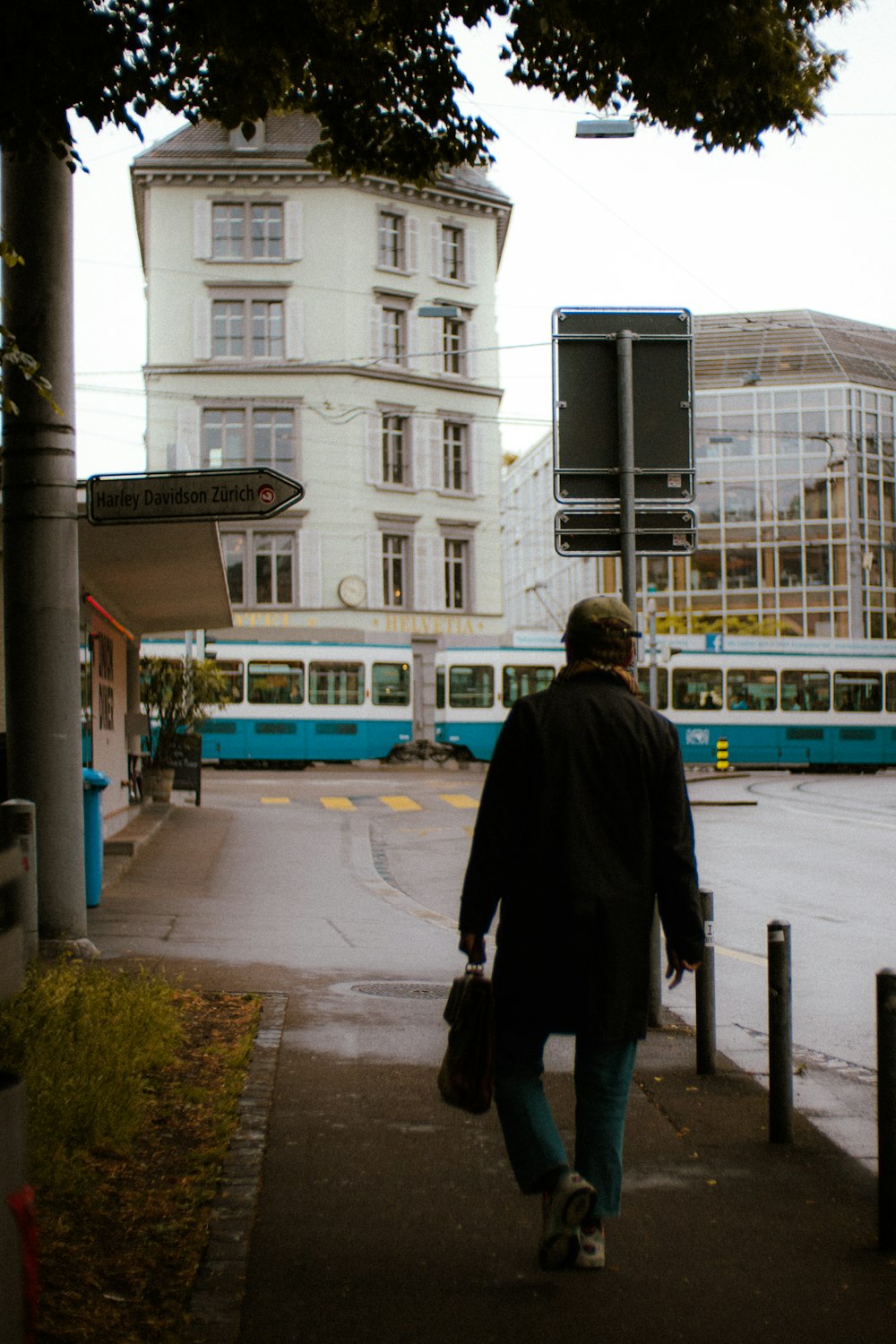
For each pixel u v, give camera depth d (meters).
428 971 9.05
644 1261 4.09
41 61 5.96
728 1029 7.64
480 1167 4.91
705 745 39.81
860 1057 7.02
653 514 7.37
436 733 37.91
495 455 46.78
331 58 6.64
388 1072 6.21
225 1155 4.94
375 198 44.66
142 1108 5.38
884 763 41.12
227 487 8.45
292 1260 4.05
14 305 8.46
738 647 40.44
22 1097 2.29
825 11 7.18
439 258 45.81
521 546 84.69
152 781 22.38
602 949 3.85
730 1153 5.16
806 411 62.81
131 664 22.23
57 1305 3.62
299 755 37.00
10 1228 2.21
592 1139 3.95
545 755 3.95
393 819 22.61
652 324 7.42
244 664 36.97
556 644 38.41
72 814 8.73
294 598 44.06
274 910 12.20
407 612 44.84
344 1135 5.26
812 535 62.66
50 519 8.58
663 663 39.69
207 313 43.59
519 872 3.97
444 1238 4.24
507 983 3.94
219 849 17.25
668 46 7.06
